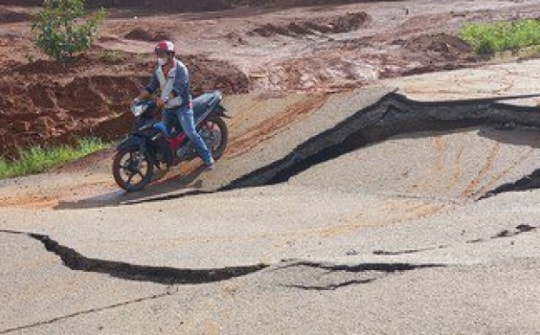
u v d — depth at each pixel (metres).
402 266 5.70
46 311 5.70
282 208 8.95
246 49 21.02
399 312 4.90
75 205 10.08
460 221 7.43
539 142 10.15
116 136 14.75
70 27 17.50
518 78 13.09
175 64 10.68
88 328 5.29
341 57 18.38
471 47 19.19
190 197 10.21
